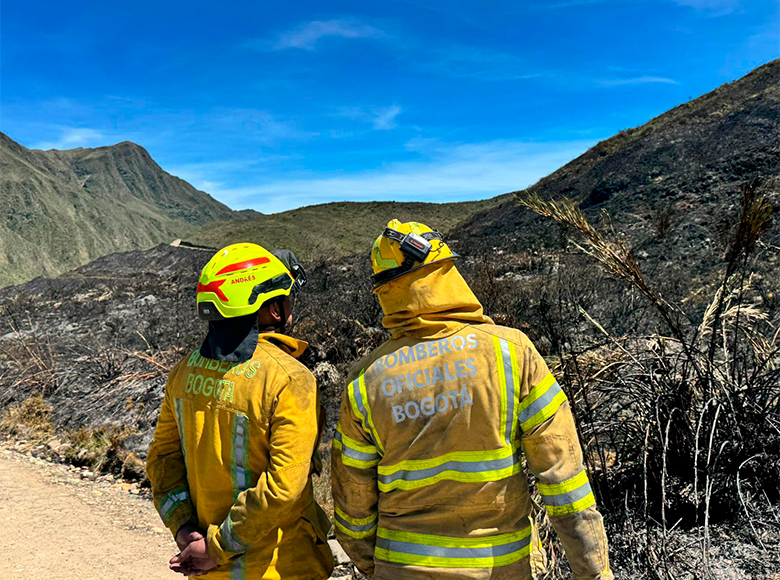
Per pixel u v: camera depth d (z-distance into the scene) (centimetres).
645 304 705
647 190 2278
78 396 860
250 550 175
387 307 168
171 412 197
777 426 297
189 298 1778
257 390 173
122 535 470
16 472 635
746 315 351
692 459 296
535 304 759
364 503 167
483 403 151
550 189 3231
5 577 377
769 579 232
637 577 251
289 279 195
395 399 157
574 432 157
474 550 151
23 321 1623
